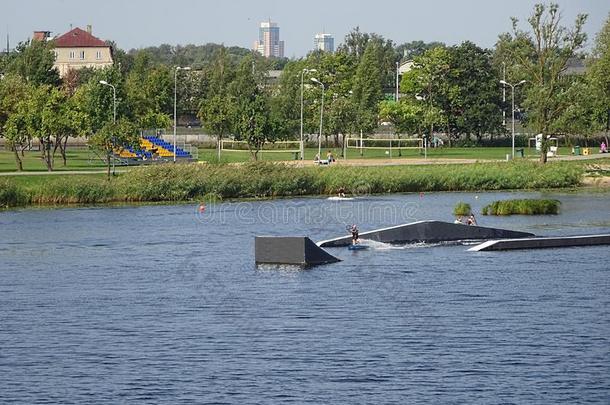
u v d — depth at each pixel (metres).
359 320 153.25
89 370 130.50
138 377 127.38
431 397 118.94
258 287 178.00
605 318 152.62
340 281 181.88
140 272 194.38
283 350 138.00
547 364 130.25
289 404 117.31
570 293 169.88
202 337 145.25
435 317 154.38
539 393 119.88
